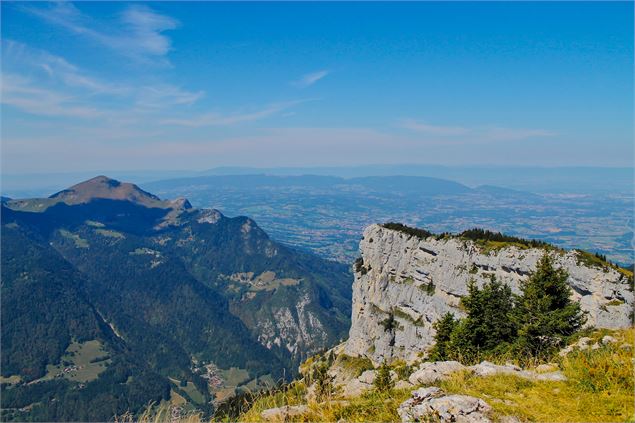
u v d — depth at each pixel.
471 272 82.81
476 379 17.56
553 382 17.08
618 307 53.56
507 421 13.95
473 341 37.31
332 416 15.34
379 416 15.00
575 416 14.39
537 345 31.78
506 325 36.91
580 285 59.84
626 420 13.92
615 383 16.06
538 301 34.34
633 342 21.88
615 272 56.84
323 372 19.00
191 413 16.62
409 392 16.84
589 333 30.22
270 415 15.86
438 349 41.03
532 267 70.31
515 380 17.19
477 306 38.94
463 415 14.02
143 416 15.91
